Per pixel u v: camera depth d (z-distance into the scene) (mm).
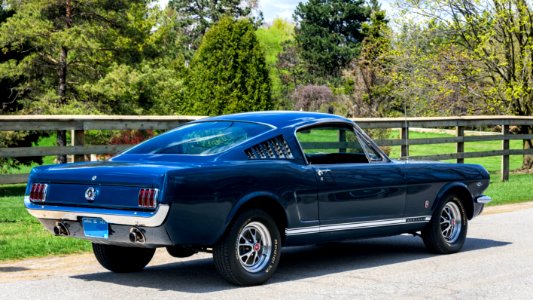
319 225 7047
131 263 7301
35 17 29203
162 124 12023
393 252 8719
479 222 11508
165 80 30953
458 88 24875
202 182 6023
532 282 6863
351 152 7605
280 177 6645
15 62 28203
